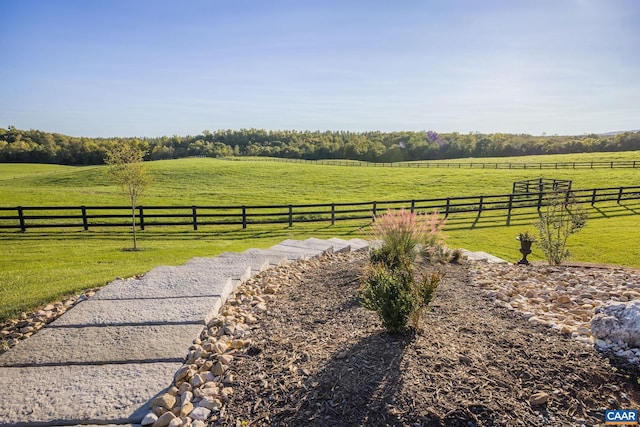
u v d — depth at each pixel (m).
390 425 1.98
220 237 12.84
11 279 5.19
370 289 3.11
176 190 25.73
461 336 2.92
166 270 4.62
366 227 14.52
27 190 23.17
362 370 2.41
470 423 2.00
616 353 2.69
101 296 3.73
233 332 3.09
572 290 4.54
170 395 2.24
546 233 7.15
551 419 2.06
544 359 2.59
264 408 2.15
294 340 2.91
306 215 17.66
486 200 21.56
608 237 11.20
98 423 2.08
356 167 38.72
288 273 5.07
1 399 2.24
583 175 29.55
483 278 5.00
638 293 4.26
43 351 2.76
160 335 2.99
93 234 12.96
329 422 2.01
